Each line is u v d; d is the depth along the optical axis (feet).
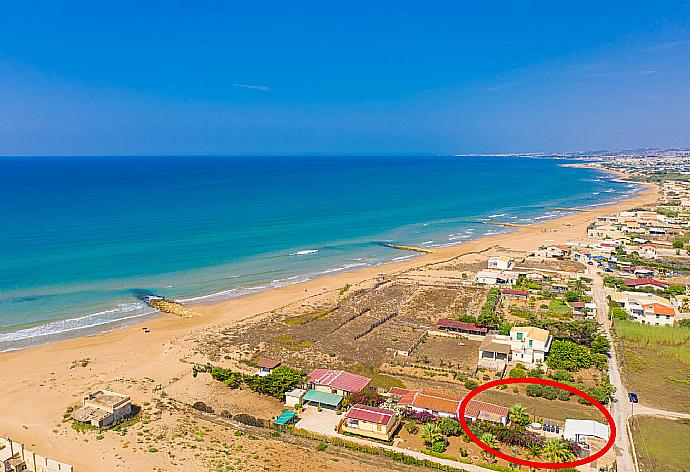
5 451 177.88
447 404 204.64
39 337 293.02
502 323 305.94
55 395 226.17
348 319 324.19
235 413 211.61
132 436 191.52
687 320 308.19
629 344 281.54
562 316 323.78
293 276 429.38
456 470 167.84
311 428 197.77
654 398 220.64
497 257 459.73
